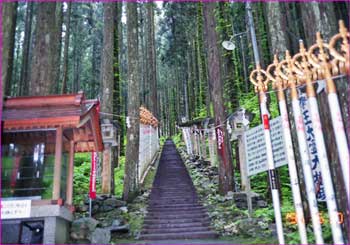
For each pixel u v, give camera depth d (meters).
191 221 9.23
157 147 23.98
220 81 11.73
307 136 6.69
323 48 5.36
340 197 5.35
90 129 7.80
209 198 10.95
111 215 9.31
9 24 6.79
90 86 30.05
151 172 16.23
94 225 7.58
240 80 20.05
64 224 7.13
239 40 21.53
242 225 7.88
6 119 6.79
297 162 6.76
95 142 8.02
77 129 7.81
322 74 5.19
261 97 6.54
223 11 14.48
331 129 5.57
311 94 5.25
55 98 7.17
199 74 24.12
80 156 16.69
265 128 6.42
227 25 14.28
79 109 7.08
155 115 25.75
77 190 11.55
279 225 5.79
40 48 9.55
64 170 7.57
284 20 8.84
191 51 27.64
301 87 5.83
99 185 12.17
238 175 12.62
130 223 9.04
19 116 6.87
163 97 42.16
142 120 16.17
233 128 10.88
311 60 5.24
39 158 7.09
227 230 8.25
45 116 6.89
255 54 9.18
